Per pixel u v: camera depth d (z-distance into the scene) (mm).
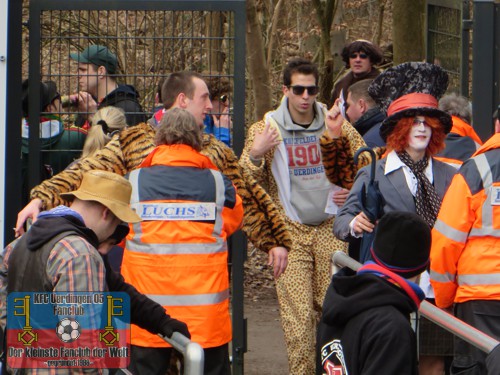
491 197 10516
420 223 7770
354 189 11867
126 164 11734
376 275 7730
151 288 10883
